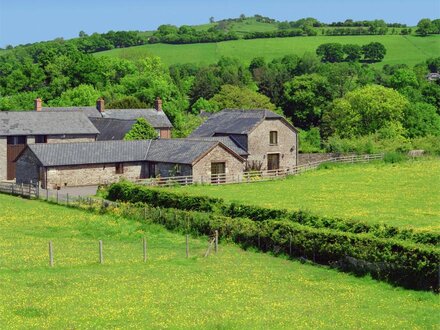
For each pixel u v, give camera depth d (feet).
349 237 142.10
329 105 509.35
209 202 192.24
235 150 319.68
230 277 134.21
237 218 173.27
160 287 125.80
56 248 160.76
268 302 116.47
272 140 330.75
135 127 336.08
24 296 118.21
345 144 374.22
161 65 614.75
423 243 135.64
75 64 533.14
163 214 189.98
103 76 549.95
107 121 372.58
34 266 141.08
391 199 236.43
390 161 353.10
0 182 299.99
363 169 331.98
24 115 331.98
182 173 289.33
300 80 562.25
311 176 311.68
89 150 295.28
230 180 292.81
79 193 260.83
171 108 449.89
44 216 207.62
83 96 481.87
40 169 283.18
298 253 151.84
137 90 510.17
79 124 341.00
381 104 418.92
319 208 216.54
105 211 210.18
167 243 168.76
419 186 270.05
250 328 101.91
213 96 590.96
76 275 134.21
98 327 101.86
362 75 647.15
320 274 138.00
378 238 138.10
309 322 104.99
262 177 299.79
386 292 124.06
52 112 341.21
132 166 302.45
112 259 148.87
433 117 443.73
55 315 108.06
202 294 121.29
